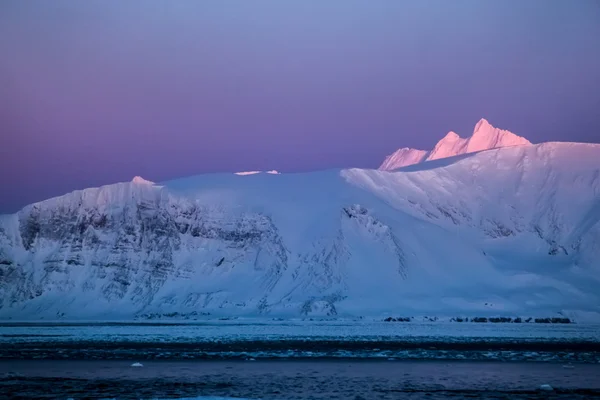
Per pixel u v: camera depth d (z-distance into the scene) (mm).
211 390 107750
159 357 153000
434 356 153875
